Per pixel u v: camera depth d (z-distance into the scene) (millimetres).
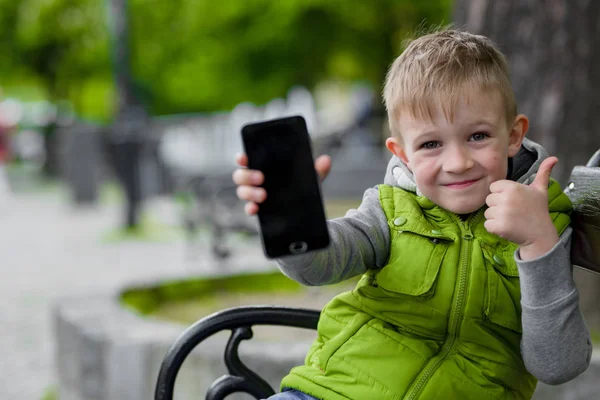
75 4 17281
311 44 13102
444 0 11555
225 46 13648
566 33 3650
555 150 3689
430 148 1549
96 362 3230
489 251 1585
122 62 9883
